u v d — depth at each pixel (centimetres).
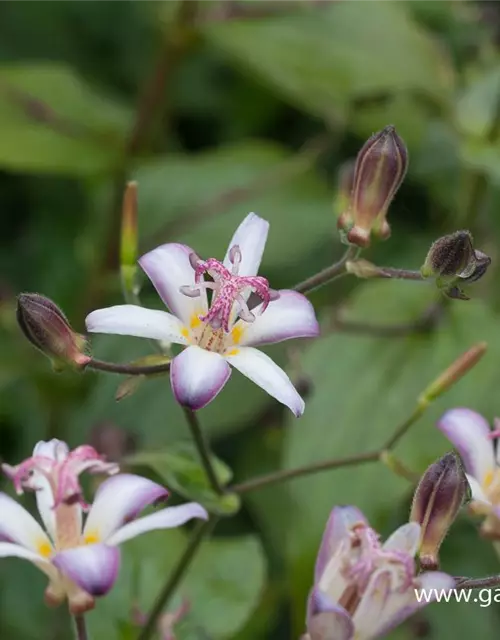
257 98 70
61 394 61
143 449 57
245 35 62
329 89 61
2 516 48
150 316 49
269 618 59
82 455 49
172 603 54
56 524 48
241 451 61
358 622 48
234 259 50
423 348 58
